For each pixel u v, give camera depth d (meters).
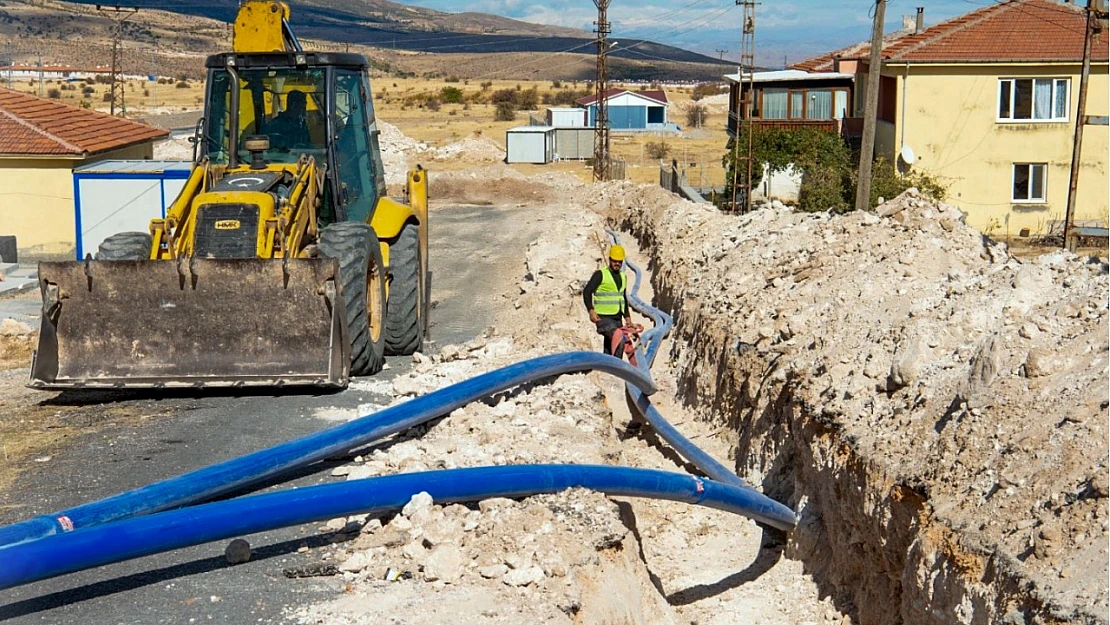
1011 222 34.78
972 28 35.53
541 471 7.36
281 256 11.02
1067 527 5.79
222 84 12.27
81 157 27.09
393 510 6.86
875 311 10.15
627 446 11.46
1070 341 7.29
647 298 21.22
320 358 10.18
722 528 10.02
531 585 6.20
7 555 5.24
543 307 15.99
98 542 5.56
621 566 7.06
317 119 12.38
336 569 6.44
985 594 5.98
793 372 10.07
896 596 7.37
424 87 181.25
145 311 10.18
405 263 12.94
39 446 9.02
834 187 35.38
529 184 43.00
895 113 35.41
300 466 7.70
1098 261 8.84
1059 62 33.62
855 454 8.12
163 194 25.14
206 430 9.35
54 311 10.15
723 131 89.12
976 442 7.02
